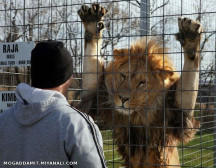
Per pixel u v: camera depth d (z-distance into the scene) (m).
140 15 4.56
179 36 3.53
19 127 1.96
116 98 4.08
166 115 4.14
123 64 4.30
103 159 1.95
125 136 4.40
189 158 6.19
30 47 3.75
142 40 4.35
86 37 4.15
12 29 4.65
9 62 3.85
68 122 1.88
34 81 2.03
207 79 5.51
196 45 3.53
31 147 1.89
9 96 3.81
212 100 5.64
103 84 4.38
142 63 4.21
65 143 1.85
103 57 4.57
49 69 1.99
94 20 4.05
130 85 4.12
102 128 4.48
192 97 3.78
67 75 2.05
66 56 2.04
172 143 4.29
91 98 4.38
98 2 3.98
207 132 6.17
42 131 1.89
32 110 1.90
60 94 1.98
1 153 1.97
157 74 4.11
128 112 4.13
